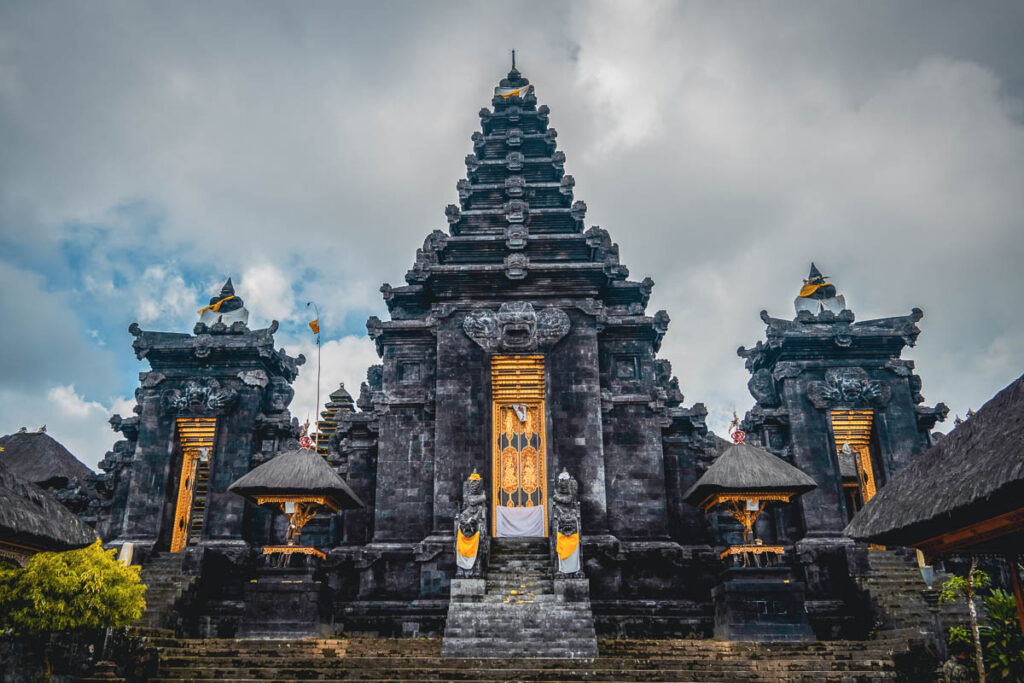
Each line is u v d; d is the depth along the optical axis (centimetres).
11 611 1762
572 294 3184
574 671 1997
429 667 2023
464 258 3341
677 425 3097
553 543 2538
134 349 3148
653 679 1970
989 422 1109
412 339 3209
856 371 3102
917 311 3198
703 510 2967
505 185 3606
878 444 3052
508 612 2280
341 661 2059
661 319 3197
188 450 3136
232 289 3369
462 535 2483
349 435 3119
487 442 2964
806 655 2127
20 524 1243
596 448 2953
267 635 2420
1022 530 1003
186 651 2145
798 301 3347
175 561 2867
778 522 2964
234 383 3127
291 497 2578
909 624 2466
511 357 3103
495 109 3956
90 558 1938
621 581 2800
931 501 1090
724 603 2419
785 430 3098
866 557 2803
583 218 3497
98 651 1998
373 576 2838
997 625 1930
